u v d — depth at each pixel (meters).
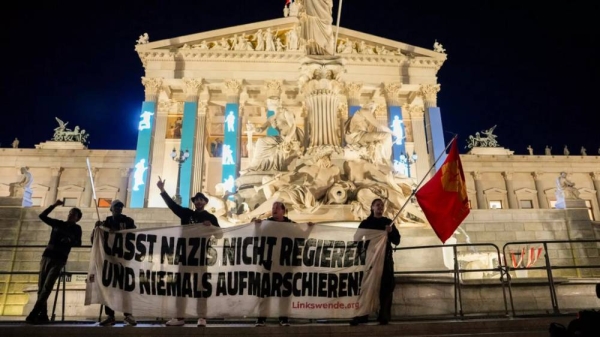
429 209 9.20
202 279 8.20
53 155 54.34
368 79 48.56
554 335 5.73
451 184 9.28
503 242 23.34
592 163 57.75
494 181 57.16
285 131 19.56
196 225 8.46
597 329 5.51
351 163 17.00
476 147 60.66
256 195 17.84
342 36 50.25
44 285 8.61
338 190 16.00
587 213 24.03
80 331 7.19
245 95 49.69
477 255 16.67
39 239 22.53
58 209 23.05
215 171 50.84
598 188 57.03
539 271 22.44
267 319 10.18
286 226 8.53
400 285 11.41
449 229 9.11
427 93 48.75
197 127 46.75
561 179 25.48
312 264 8.38
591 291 12.55
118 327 7.29
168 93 48.78
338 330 7.47
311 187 16.20
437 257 14.39
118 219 8.88
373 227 8.73
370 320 9.84
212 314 8.05
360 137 18.20
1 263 21.95
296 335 7.34
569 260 23.17
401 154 43.53
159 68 47.78
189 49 48.16
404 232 15.18
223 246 8.40
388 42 50.09
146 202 42.66
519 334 7.51
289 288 8.23
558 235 23.69
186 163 44.28
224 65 48.06
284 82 47.34
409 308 11.20
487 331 7.77
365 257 8.45
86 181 54.00
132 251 8.22
